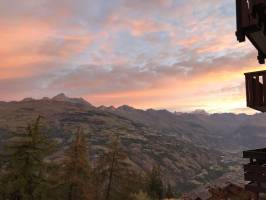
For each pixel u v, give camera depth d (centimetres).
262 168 1041
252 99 1259
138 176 5600
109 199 4531
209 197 5328
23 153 2978
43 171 3069
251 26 1003
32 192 2936
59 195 3553
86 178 4050
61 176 3838
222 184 5288
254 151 1097
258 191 1040
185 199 6084
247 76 1280
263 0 846
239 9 1031
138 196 5344
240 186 4778
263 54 1207
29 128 3052
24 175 2927
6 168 2959
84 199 3966
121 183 4625
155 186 7300
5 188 2848
